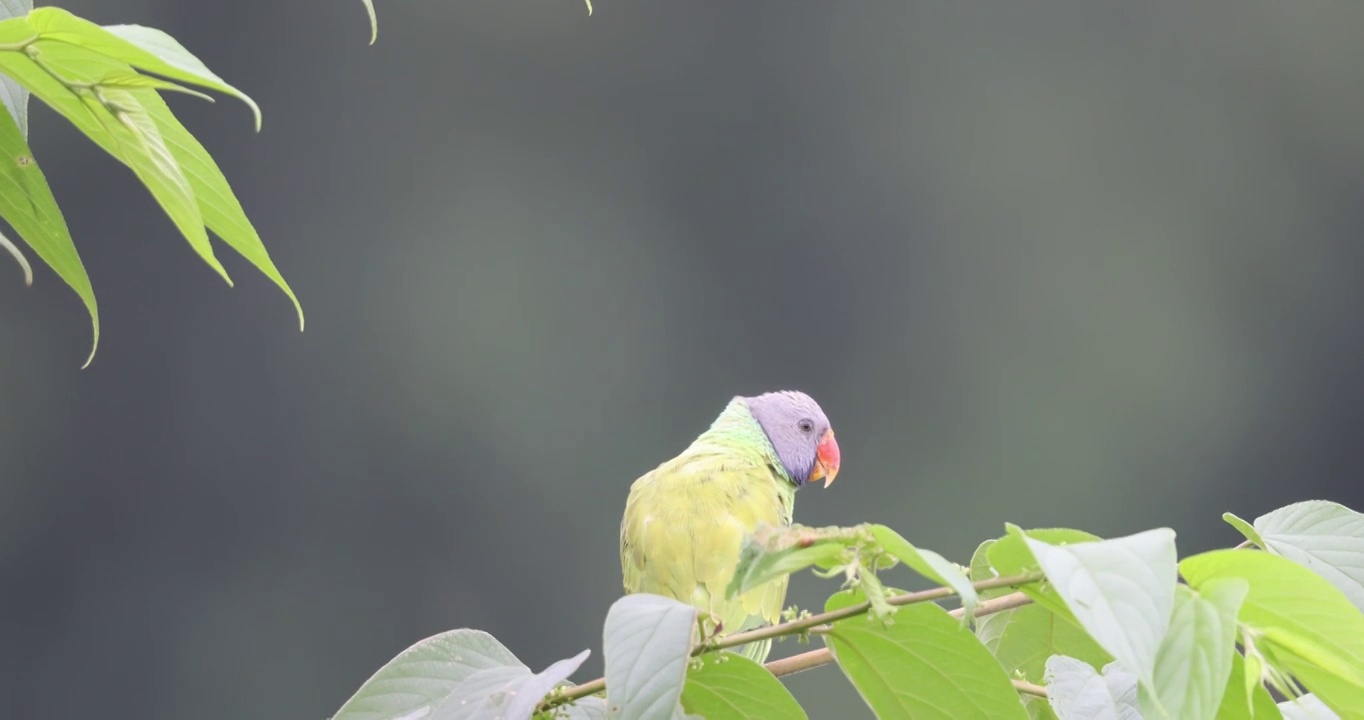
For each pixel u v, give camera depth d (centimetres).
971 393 1794
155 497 1628
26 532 1589
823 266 1844
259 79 1770
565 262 1778
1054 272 1819
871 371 1802
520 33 1805
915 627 210
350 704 222
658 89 1836
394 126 1806
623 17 1834
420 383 1727
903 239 1839
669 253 1819
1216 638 176
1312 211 1830
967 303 1825
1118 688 233
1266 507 1739
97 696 1573
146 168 192
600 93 1856
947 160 1839
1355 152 1827
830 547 195
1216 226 1816
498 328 1777
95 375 1638
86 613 1588
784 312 1825
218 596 1622
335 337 1720
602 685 225
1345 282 1800
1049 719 272
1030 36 1878
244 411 1680
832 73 1886
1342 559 240
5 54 183
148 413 1645
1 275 1619
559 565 1691
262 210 1758
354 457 1694
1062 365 1786
